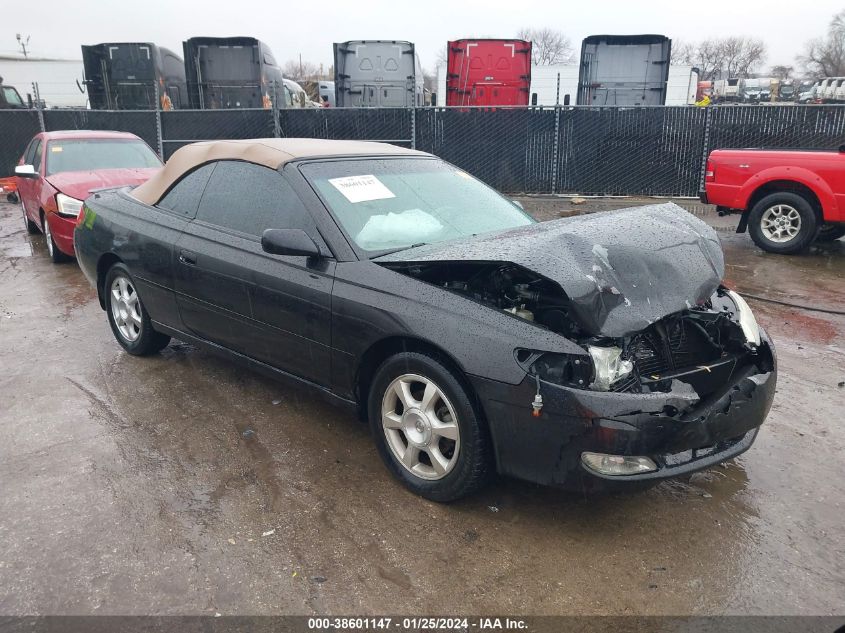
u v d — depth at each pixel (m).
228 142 4.40
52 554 2.82
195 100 16.36
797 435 3.90
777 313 6.26
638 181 13.48
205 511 3.14
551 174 13.71
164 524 3.04
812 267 8.16
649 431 2.68
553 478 2.82
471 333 2.90
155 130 14.87
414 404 3.19
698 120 12.86
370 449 3.75
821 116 12.19
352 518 3.10
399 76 16.72
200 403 4.31
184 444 3.78
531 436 2.80
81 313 6.29
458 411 2.98
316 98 29.78
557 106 13.25
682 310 3.12
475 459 2.97
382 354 3.38
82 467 3.52
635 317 2.82
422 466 3.28
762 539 2.97
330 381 3.58
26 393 4.44
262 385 4.61
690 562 2.82
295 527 3.03
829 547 2.91
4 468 3.50
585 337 2.90
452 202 4.11
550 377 2.75
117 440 3.81
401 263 3.21
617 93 16.28
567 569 2.78
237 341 4.07
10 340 5.52
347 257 3.43
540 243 2.98
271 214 3.83
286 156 3.93
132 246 4.66
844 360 5.06
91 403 4.30
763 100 31.44
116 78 16.17
